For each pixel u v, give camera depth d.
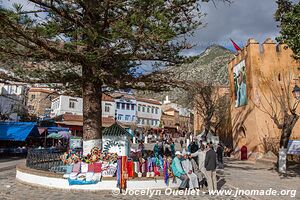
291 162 21.06
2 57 10.96
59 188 10.46
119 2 9.88
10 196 9.09
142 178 10.72
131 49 10.58
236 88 28.95
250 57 25.34
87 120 12.32
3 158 24.22
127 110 59.56
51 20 11.55
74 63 11.56
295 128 23.69
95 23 10.93
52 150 14.17
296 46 12.61
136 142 45.41
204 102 33.56
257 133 23.98
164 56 11.76
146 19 9.20
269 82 24.75
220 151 20.28
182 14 11.21
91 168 10.52
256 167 20.06
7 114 35.88
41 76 11.97
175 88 13.55
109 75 11.55
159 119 70.94
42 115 47.25
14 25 9.15
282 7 14.98
